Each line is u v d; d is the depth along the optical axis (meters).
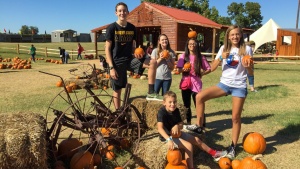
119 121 5.27
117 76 5.75
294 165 4.81
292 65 22.95
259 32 32.16
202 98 5.11
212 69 5.33
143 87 12.44
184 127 5.28
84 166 4.47
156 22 25.95
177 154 4.30
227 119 7.57
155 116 5.68
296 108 8.51
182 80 6.26
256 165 4.28
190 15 30.39
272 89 11.44
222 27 23.12
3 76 16.69
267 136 6.20
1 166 3.62
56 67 22.84
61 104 9.14
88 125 4.74
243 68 4.90
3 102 9.49
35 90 11.84
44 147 3.80
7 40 80.25
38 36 87.50
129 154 5.19
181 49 25.53
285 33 30.33
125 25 5.75
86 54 36.22
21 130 3.79
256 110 8.34
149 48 17.69
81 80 12.25
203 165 4.88
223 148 5.52
